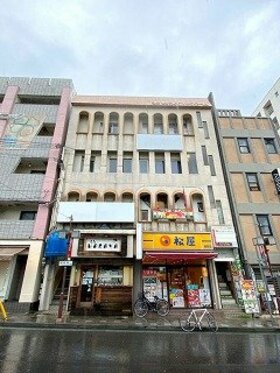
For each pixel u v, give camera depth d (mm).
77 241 14367
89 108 20453
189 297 14680
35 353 6617
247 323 10719
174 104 20812
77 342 7844
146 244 14773
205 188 17484
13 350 6844
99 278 14539
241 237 15922
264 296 13578
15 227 15391
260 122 20984
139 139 19156
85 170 17797
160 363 6047
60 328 9867
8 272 14586
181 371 5555
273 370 5641
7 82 21219
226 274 15750
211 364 6020
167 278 15188
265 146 19688
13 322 10273
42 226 15367
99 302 12273
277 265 15406
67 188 17031
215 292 14461
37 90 20828
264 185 18047
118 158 18469
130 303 12305
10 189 16359
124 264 14617
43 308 13750
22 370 5395
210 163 18641
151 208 16594
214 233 15602
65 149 18312
